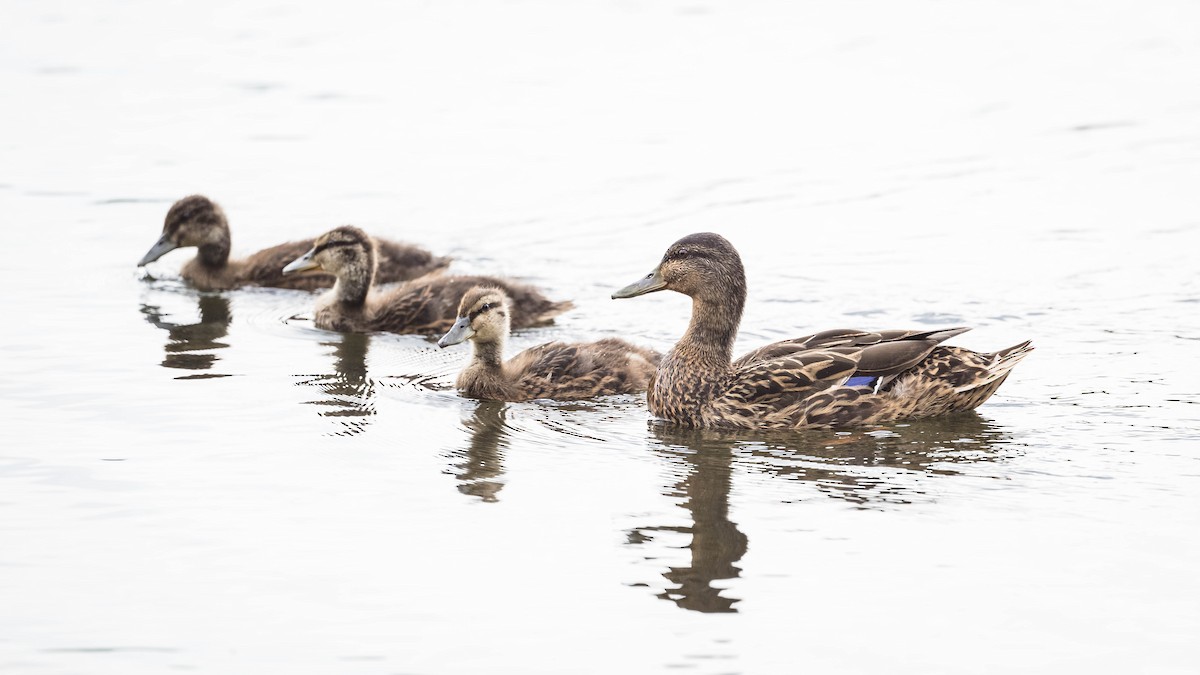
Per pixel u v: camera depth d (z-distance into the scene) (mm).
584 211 22031
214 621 9906
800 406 13797
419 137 25500
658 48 31031
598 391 15352
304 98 27594
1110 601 10141
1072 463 12727
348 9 33938
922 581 10469
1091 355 15805
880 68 29812
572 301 18281
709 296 14242
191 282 19531
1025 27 32781
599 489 12312
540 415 14547
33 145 24609
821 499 12016
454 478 12562
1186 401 14297
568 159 24391
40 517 11500
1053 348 16047
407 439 13633
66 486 12133
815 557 10891
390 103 27391
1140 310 17359
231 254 20172
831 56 30562
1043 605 10094
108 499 11883
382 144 25109
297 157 24391
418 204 22219
